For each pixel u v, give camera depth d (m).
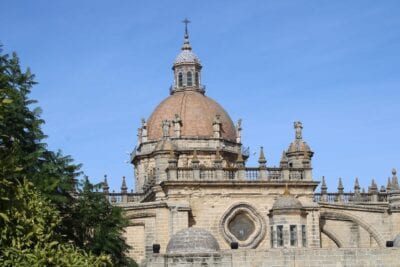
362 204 79.88
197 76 102.50
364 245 73.38
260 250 50.88
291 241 65.19
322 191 88.50
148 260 49.72
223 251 50.75
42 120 47.94
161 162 74.19
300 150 72.81
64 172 50.31
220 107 100.00
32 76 48.16
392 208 73.62
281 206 65.69
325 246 72.81
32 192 33.31
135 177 99.88
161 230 67.25
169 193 68.44
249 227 69.94
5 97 34.22
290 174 71.12
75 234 50.56
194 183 68.75
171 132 94.94
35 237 31.67
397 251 51.59
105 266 36.31
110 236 50.56
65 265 31.77
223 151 93.38
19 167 32.25
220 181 69.19
